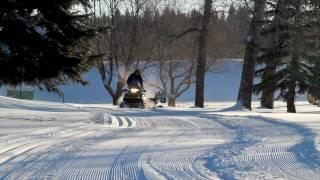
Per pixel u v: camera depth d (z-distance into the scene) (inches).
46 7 1432.1
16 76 1444.4
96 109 2171.5
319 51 2645.2
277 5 2583.7
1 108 1834.4
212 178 655.1
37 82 1537.9
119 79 3590.1
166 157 824.9
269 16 2650.1
